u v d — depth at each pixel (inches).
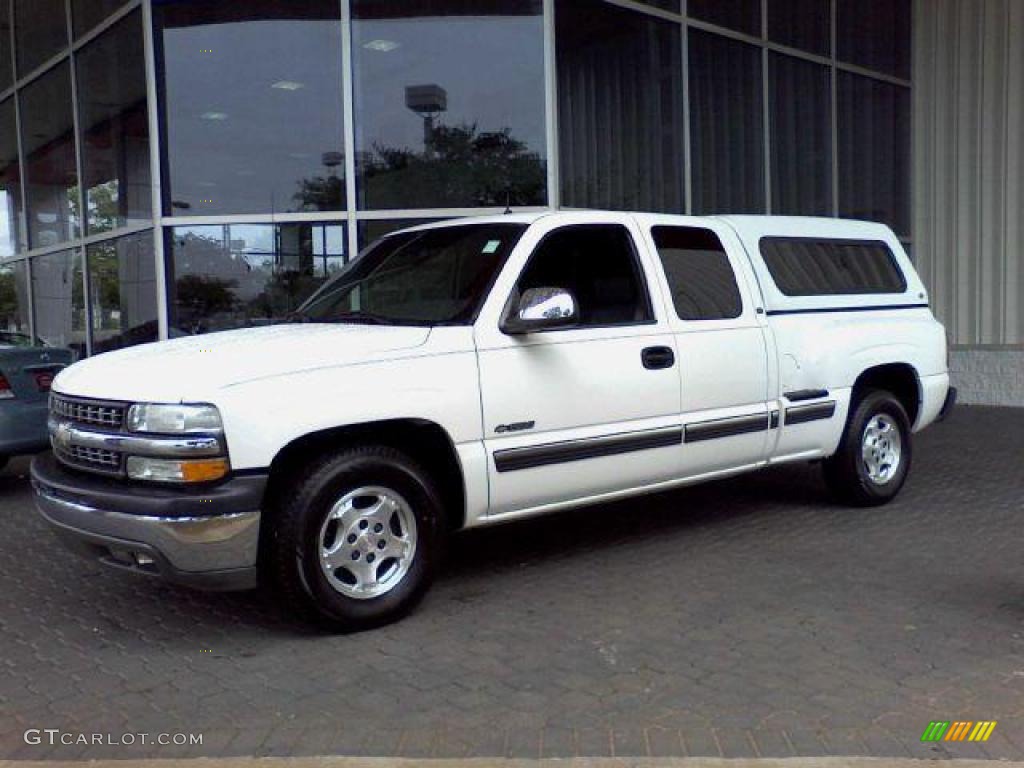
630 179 433.4
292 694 155.3
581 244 214.4
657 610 192.2
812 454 255.9
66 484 177.2
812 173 514.3
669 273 226.2
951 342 536.1
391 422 182.4
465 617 190.2
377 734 140.6
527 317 190.7
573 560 228.4
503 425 193.6
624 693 153.4
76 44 462.9
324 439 178.1
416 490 185.5
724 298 235.8
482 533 253.4
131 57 416.8
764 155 486.3
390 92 402.6
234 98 403.5
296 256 404.2
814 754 132.4
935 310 544.1
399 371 181.3
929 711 145.3
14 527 271.6
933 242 543.8
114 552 173.3
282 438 167.8
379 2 399.2
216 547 164.4
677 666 163.8
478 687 156.7
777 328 244.4
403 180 404.2
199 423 163.5
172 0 400.2
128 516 164.9
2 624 192.4
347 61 396.5
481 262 205.5
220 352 179.2
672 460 220.8
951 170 534.6
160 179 403.2
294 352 177.2
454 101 402.3
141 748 137.4
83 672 166.7
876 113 541.0
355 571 179.6
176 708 150.9
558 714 146.3
